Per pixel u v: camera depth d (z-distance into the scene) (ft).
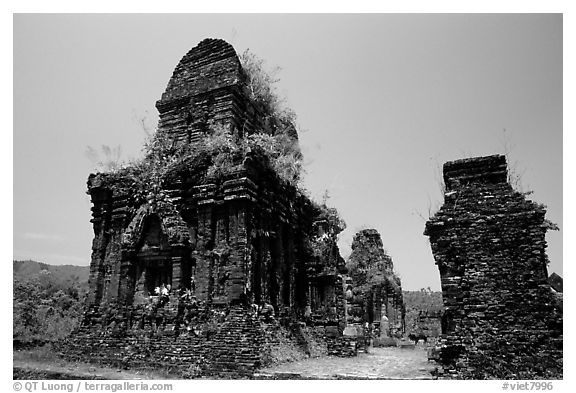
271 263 68.85
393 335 142.92
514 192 53.72
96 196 73.51
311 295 80.43
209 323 57.88
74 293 103.04
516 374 46.09
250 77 83.35
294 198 79.25
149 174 70.95
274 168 70.13
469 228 53.72
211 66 80.74
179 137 78.38
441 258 53.98
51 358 61.87
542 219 51.72
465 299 51.31
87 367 57.52
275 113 87.76
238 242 60.23
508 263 51.11
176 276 62.28
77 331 66.69
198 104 78.64
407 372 54.13
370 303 138.72
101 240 71.20
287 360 60.34
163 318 61.05
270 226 68.74
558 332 47.09
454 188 56.85
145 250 66.80
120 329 62.75
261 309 62.28
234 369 52.06
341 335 78.64
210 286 60.75
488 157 56.24
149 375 52.54
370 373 53.01
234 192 62.13
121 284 66.44
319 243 83.87
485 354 48.29
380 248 150.51
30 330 79.25
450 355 49.73
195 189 66.08
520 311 49.08
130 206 71.26
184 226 64.85
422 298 208.44
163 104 81.35
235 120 76.28
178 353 56.49
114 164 75.36
